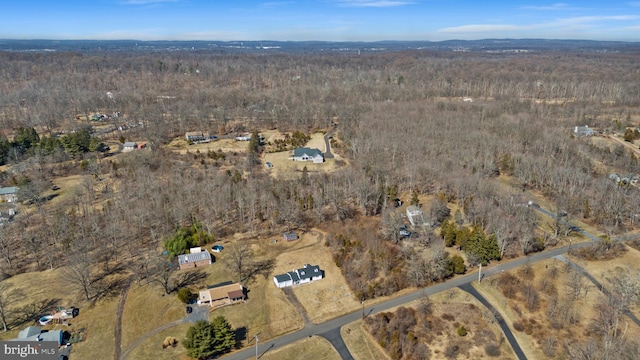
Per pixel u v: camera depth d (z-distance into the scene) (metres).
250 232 117.88
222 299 89.69
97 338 80.25
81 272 88.88
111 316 85.94
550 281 95.88
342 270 101.38
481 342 80.44
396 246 109.75
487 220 116.31
